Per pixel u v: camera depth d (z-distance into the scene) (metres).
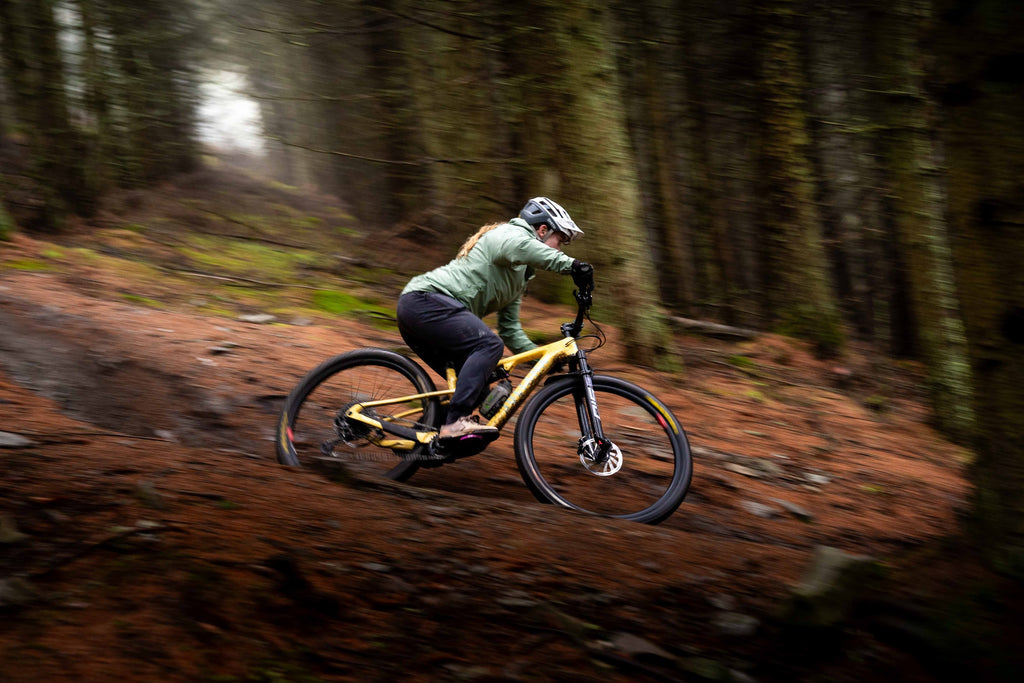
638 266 7.85
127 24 11.88
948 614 2.90
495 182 10.45
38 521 2.60
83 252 9.41
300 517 3.04
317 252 11.90
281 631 2.26
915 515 5.28
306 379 4.33
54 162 11.15
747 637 2.74
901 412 8.95
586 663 2.41
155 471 3.28
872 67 8.65
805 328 10.64
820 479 5.63
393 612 2.50
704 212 11.73
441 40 9.95
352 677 2.13
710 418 6.86
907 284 11.45
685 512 4.57
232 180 17.11
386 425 4.19
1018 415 3.20
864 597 2.94
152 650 2.04
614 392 4.39
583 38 7.48
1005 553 3.23
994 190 3.15
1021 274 3.12
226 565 2.48
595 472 4.34
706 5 8.26
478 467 4.80
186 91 13.04
